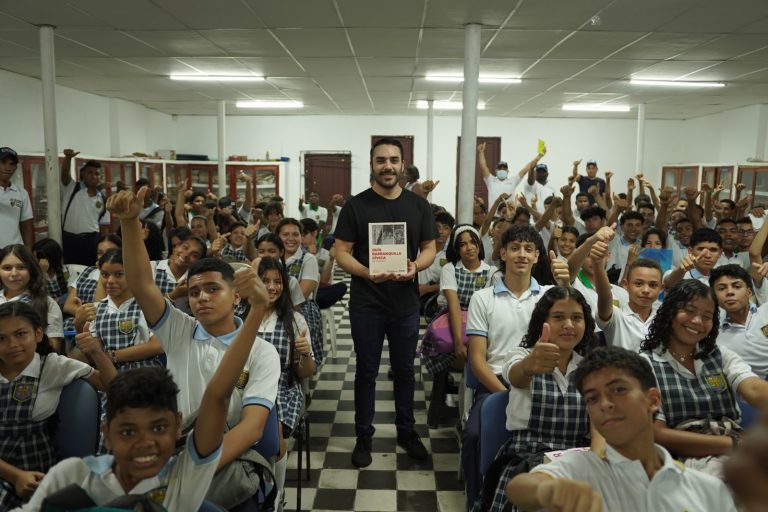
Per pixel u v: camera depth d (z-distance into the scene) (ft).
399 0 14.25
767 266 9.72
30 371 6.13
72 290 10.77
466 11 15.11
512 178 24.35
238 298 6.28
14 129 23.48
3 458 5.99
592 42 18.29
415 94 29.37
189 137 39.91
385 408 12.26
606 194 22.38
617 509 4.15
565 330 6.22
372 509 8.45
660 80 24.79
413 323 9.91
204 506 4.57
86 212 19.24
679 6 14.58
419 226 9.95
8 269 8.65
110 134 31.96
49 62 16.94
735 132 33.60
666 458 4.26
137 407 4.19
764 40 17.83
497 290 8.37
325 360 15.72
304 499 8.70
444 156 39.42
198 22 16.52
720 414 5.99
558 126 39.09
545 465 4.42
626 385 4.16
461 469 9.19
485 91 28.07
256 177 36.63
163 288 11.30
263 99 31.89
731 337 8.25
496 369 8.11
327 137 39.55
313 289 12.01
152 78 25.50
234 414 5.71
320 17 15.89
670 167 37.29
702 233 10.87
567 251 12.77
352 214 9.78
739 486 1.24
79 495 3.85
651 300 8.11
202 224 17.19
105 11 15.39
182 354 6.01
